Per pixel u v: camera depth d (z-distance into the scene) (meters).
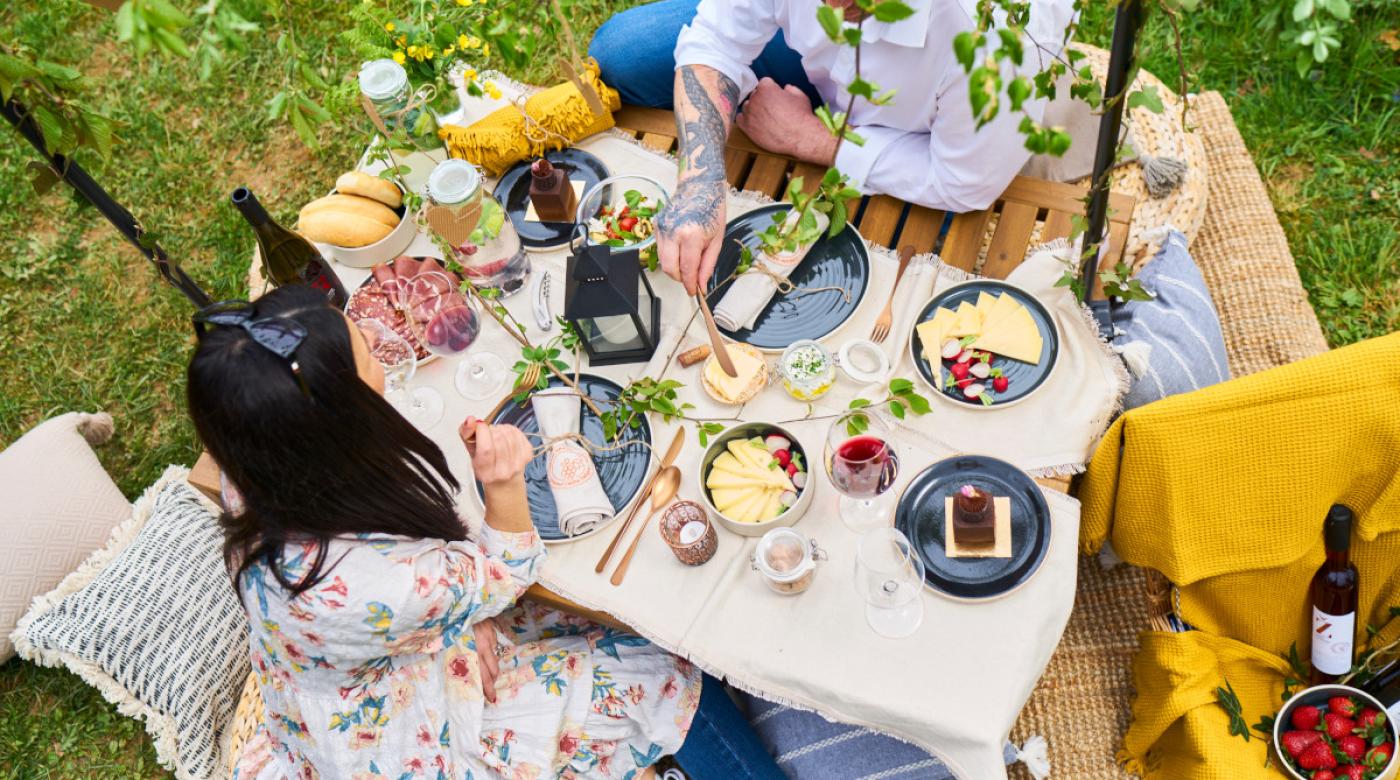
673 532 1.98
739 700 2.39
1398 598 2.13
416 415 2.24
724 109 2.44
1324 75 3.39
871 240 2.43
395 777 1.94
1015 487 1.96
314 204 2.42
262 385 1.46
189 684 2.57
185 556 2.70
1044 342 2.11
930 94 2.28
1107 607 2.43
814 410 2.11
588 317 2.04
